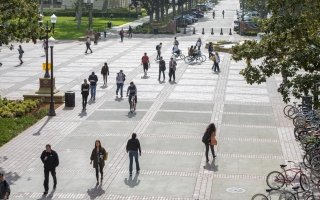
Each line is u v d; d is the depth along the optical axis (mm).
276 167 28406
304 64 24266
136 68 61125
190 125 37000
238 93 48156
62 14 146500
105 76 51000
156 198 24312
